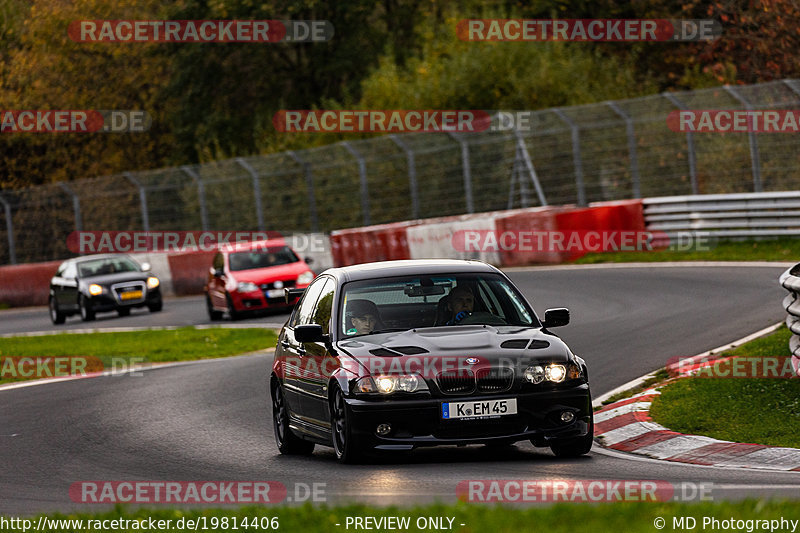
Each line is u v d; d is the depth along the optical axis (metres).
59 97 169.62
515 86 127.00
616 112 102.38
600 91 128.00
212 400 46.28
